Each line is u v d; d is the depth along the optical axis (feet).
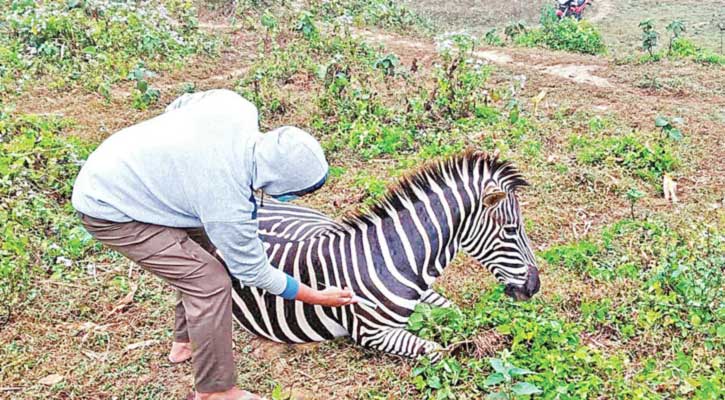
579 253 17.63
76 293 16.47
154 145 10.78
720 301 15.58
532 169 22.89
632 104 29.50
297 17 40.22
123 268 17.46
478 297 16.02
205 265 11.50
